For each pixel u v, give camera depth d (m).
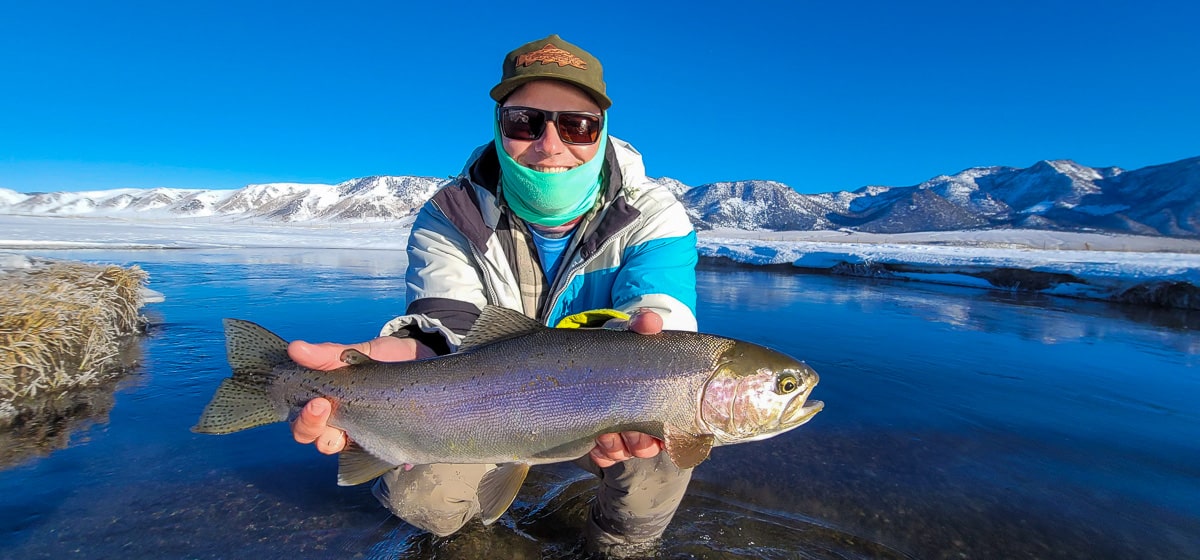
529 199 0.77
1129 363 1.85
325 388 0.69
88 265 2.01
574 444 0.66
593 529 0.77
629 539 0.75
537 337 0.68
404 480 0.73
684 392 0.65
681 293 0.78
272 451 1.05
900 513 0.87
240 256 6.36
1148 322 2.77
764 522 0.84
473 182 0.86
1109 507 0.90
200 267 4.75
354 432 0.69
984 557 0.76
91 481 0.91
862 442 1.15
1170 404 1.42
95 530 0.77
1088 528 0.83
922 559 0.75
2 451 1.02
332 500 0.88
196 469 0.97
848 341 2.10
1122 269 3.93
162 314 2.37
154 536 0.76
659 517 0.73
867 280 5.06
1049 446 1.13
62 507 0.83
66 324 1.40
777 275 5.54
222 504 0.85
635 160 0.90
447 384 0.67
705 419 0.65
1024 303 3.44
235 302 2.77
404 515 0.75
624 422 0.64
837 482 0.97
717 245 8.96
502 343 0.69
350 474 0.69
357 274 4.43
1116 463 1.06
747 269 6.44
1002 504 0.90
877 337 2.19
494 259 0.85
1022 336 2.30
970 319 2.73
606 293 0.85
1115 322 2.74
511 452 0.67
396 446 0.69
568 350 0.67
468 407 0.67
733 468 1.01
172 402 1.29
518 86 0.74
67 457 1.00
